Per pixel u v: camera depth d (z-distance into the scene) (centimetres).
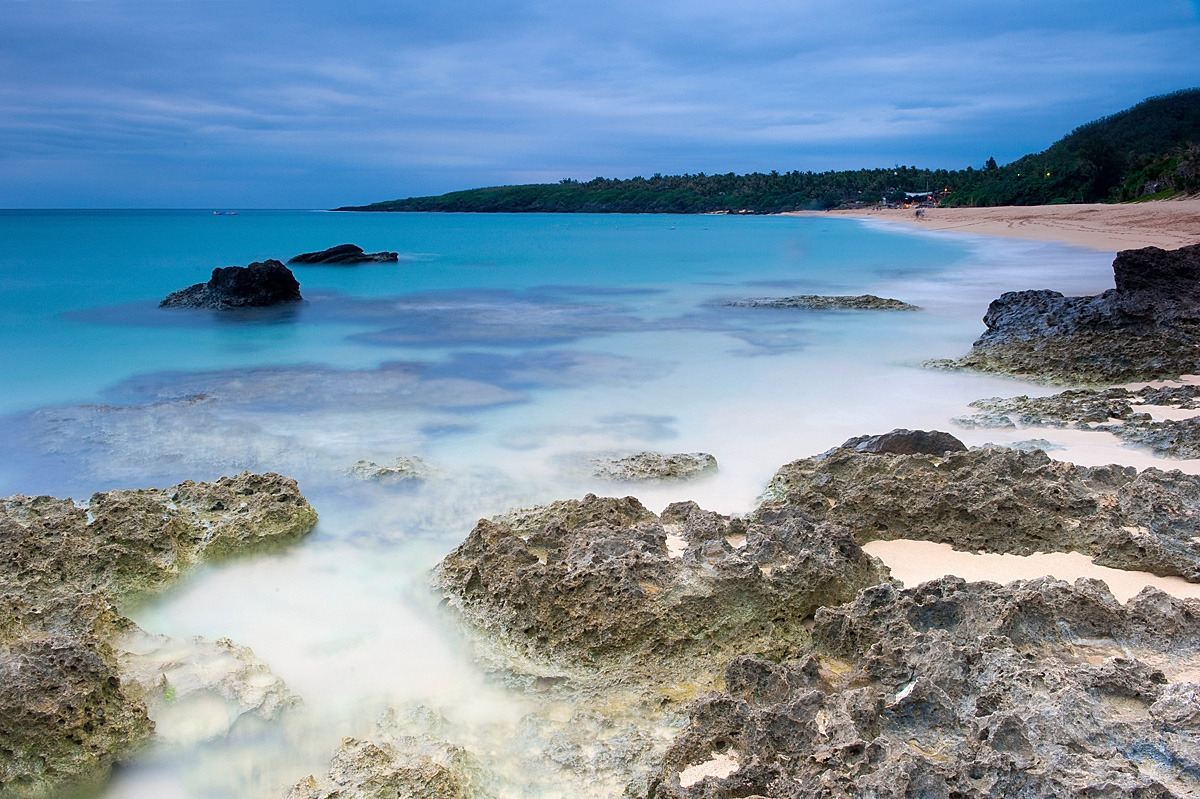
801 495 800
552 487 914
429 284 3106
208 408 1260
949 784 392
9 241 5169
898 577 684
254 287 2414
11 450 1055
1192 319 1408
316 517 820
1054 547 710
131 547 697
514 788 463
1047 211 6869
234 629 647
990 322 1669
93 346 1798
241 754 504
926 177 14025
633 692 543
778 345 1739
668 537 717
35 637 533
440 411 1233
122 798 477
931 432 880
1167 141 11500
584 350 1714
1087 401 1130
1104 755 409
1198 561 646
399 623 654
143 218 12569
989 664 486
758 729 458
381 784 441
